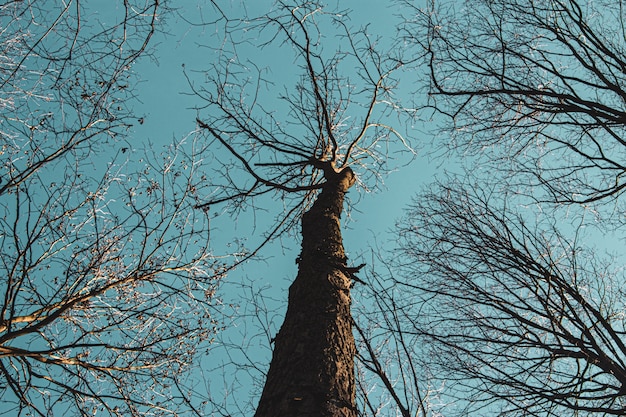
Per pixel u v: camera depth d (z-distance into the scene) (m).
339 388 2.76
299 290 3.52
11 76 4.06
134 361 5.13
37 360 4.65
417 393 4.15
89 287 5.36
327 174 5.60
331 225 4.31
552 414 4.89
